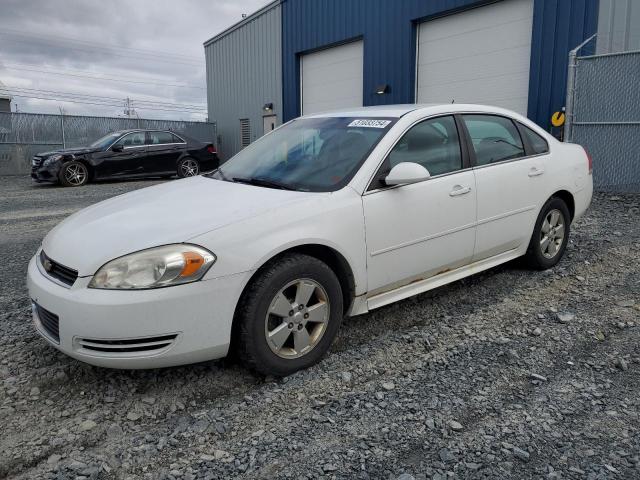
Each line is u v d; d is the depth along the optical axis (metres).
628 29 8.66
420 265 3.74
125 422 2.74
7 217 8.72
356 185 3.40
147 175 14.73
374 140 3.66
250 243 2.91
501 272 4.90
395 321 3.92
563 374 3.12
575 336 3.61
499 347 3.47
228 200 3.31
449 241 3.89
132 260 2.73
